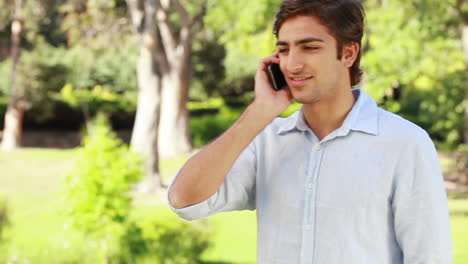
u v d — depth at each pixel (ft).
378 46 52.44
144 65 54.49
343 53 5.72
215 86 114.11
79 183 23.95
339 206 5.72
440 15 50.55
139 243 22.49
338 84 5.81
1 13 89.20
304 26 5.59
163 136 82.12
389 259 5.80
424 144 5.73
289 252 5.90
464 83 57.62
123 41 80.53
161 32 79.92
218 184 5.86
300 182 5.93
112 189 23.91
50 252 21.40
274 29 5.87
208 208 6.10
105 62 111.24
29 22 87.61
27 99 88.99
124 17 80.48
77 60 91.61
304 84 5.66
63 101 111.14
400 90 92.48
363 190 5.68
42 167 73.00
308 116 6.01
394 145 5.71
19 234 36.47
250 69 113.80
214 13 58.44
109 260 22.06
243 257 31.45
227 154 5.78
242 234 38.32
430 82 67.77
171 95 81.41
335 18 5.58
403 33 51.78
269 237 6.05
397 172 5.70
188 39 79.87
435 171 5.74
